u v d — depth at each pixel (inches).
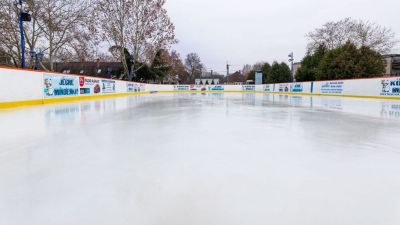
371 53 1086.4
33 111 356.8
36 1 898.1
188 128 230.2
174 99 733.3
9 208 85.0
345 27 1472.7
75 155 143.7
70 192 96.5
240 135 199.5
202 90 1603.1
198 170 120.0
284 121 275.9
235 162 131.9
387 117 312.5
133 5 1153.4
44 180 107.9
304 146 165.5
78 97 619.5
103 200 90.3
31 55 861.2
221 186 102.0
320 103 550.9
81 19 998.4
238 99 733.9
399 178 111.1
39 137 189.3
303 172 117.9
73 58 1060.5
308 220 77.5
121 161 133.2
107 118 295.4
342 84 800.3
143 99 726.5
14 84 410.6
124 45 1200.2
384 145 169.5
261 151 152.9
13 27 892.6
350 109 413.1
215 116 317.7
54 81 515.5
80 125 243.8
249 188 100.3
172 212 82.4
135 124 251.8
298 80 1454.2
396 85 610.9
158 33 1216.8
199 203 88.3
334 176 113.2
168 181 106.9
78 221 77.1
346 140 183.8
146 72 1526.8
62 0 956.6
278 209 84.1
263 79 2082.9
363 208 85.0
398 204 87.9
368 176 113.3
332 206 86.3
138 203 88.2
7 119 278.5
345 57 1098.7
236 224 75.5
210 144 169.6
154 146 164.1
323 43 1433.3
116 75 1600.6
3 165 126.7
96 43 1111.6
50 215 80.6
